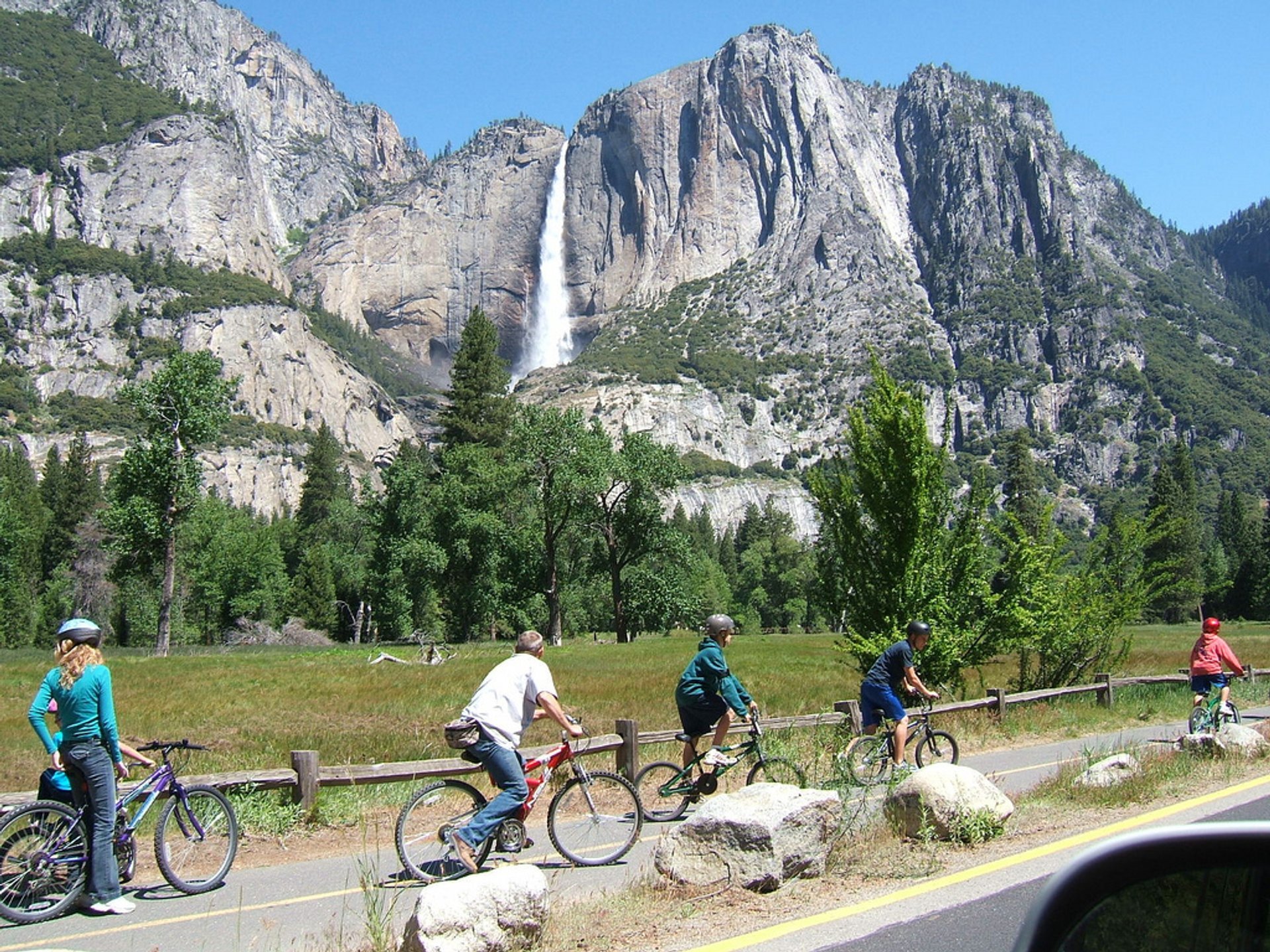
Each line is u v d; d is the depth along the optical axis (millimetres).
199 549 86500
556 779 11344
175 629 85625
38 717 8125
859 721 16250
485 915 6641
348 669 41812
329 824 11180
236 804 10680
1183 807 10844
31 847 7875
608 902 7766
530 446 65438
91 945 7184
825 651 55688
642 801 11828
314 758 11133
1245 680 27406
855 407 20594
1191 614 100688
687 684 11266
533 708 8914
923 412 20016
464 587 71875
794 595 134625
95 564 81188
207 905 8219
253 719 24391
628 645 62031
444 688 32750
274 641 79938
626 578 68812
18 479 125812
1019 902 7543
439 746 18125
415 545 69000
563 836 9281
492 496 69438
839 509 20734
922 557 19969
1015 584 20812
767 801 8367
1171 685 26125
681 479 66688
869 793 11469
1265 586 102812
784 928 7051
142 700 28719
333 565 95125
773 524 174625
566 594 78812
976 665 21109
